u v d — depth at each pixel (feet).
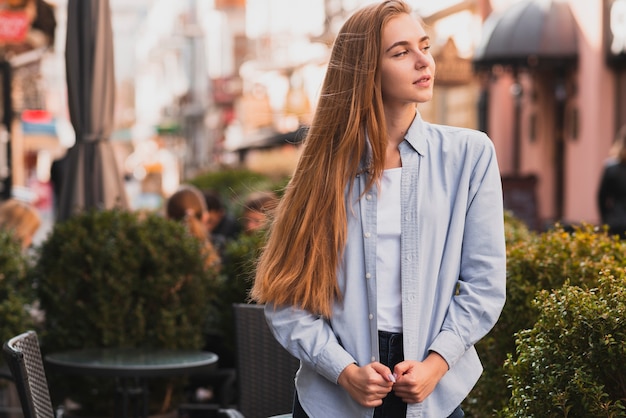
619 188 37.60
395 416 11.34
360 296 11.42
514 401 12.30
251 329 19.21
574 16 54.65
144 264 23.58
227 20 191.21
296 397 11.96
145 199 122.83
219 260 24.94
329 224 11.53
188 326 23.62
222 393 23.88
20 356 12.54
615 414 11.48
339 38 11.82
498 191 11.62
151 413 23.25
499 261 11.43
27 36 62.13
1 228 26.14
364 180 11.59
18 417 24.61
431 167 11.60
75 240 23.52
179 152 222.89
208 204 35.78
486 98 64.44
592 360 11.76
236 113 163.22
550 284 15.94
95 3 29.35
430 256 11.41
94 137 29.71
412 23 11.59
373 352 11.31
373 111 11.54
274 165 79.00
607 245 16.62
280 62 113.39
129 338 23.34
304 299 11.47
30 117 94.68
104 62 29.58
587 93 53.57
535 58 54.19
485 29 55.98
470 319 11.23
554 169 59.31
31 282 23.67
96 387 23.09
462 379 11.50
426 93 11.50
